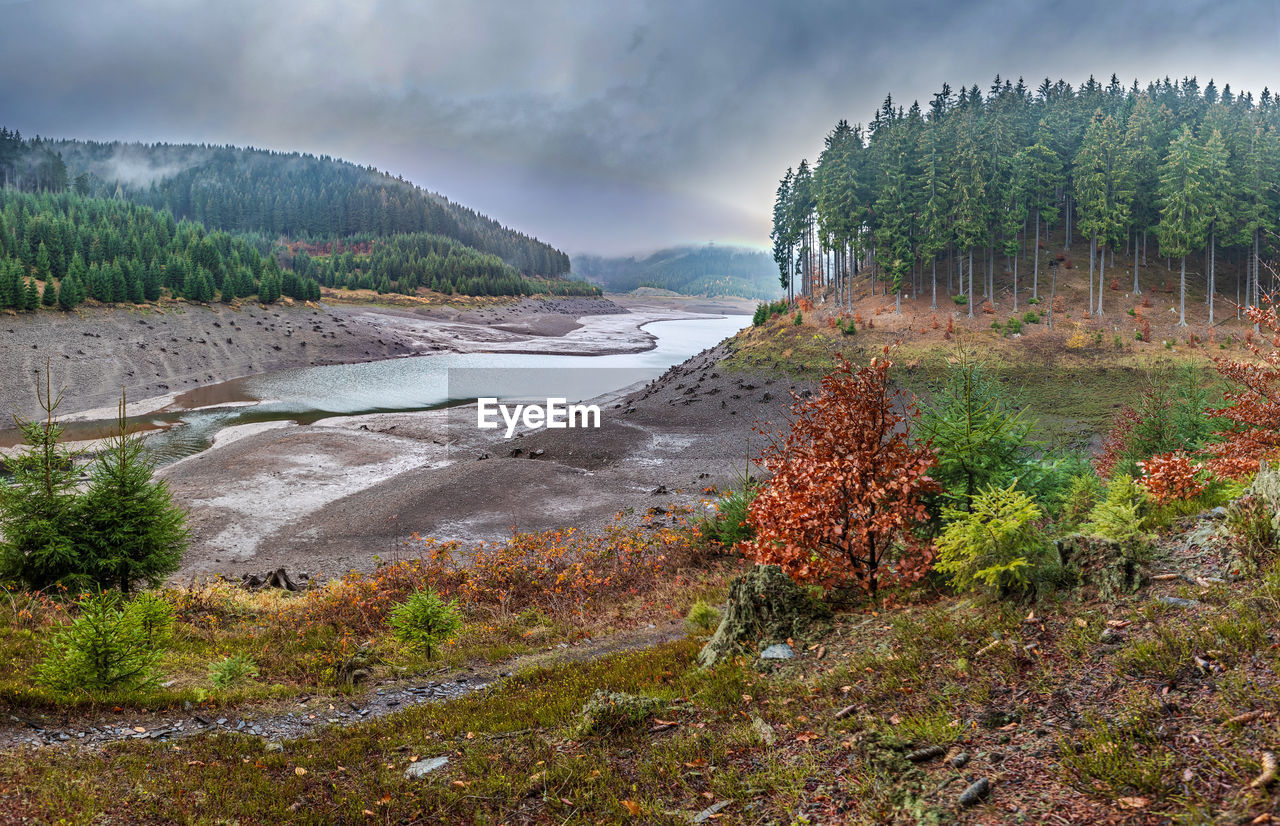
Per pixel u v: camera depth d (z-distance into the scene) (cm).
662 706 798
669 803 597
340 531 3444
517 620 1717
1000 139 8569
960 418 1312
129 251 14162
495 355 14012
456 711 938
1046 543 821
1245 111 9250
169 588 1934
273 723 976
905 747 577
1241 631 572
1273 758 429
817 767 592
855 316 8125
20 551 1583
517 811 624
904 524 1044
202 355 10838
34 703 914
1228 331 6944
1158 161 8606
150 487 1761
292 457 4953
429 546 3131
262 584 2553
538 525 3506
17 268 10106
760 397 6544
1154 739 488
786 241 10731
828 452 1070
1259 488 776
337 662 1304
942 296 8675
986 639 724
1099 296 7956
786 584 1007
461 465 4588
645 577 2044
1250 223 7269
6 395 7669
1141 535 851
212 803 661
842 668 784
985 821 464
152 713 966
